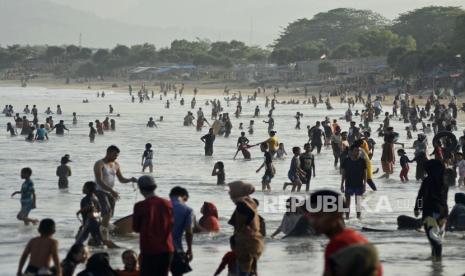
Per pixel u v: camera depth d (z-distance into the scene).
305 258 26.30
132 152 76.94
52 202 42.22
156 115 157.38
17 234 32.69
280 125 125.69
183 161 68.25
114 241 30.20
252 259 20.98
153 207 19.36
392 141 54.69
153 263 19.31
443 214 25.53
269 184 48.12
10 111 146.50
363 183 35.72
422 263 24.98
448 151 52.53
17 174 56.31
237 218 21.06
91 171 58.62
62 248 28.86
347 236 12.43
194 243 29.53
